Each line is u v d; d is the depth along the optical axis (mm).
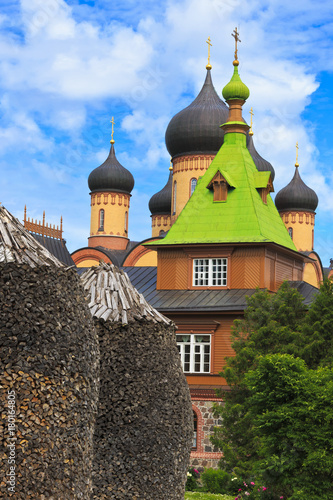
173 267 46250
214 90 67625
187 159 65875
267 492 24828
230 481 32156
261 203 47469
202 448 41125
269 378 24984
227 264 44812
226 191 46594
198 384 42438
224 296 43969
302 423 23875
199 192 47562
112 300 18672
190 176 65688
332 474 23281
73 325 13531
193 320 43406
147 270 50344
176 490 18328
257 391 25484
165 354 18781
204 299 44062
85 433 13461
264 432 24641
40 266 13180
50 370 12859
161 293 45812
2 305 12672
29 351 12680
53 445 12695
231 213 46000
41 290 13070
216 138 65062
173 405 18609
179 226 46625
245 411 33656
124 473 17609
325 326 34312
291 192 80125
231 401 34469
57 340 13102
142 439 17828
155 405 18172
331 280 36219
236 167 47625
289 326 35562
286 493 24719
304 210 80438
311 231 81125
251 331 36312
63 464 12867
